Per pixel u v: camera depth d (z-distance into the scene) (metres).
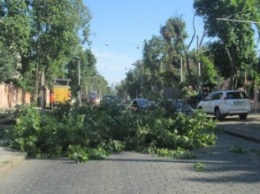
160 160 12.45
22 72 56.16
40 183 9.35
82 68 110.06
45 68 57.03
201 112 16.33
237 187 8.75
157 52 101.88
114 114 15.66
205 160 12.36
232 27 39.53
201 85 48.94
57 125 13.75
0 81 42.56
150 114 15.78
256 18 39.88
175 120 15.65
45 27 49.81
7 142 14.35
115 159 12.72
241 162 11.97
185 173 10.33
